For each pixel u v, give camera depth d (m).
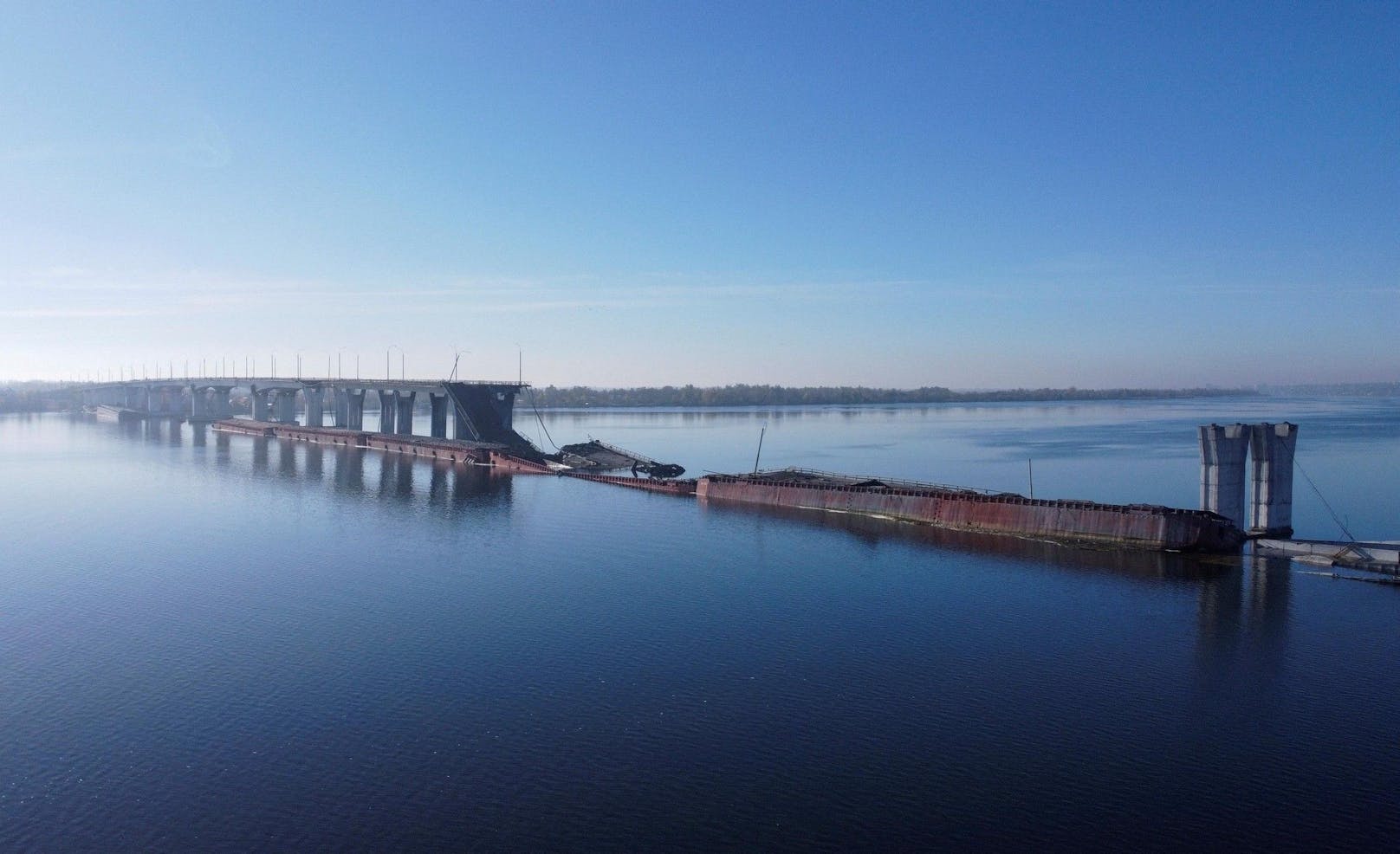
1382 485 98.00
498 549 64.12
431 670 38.88
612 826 26.38
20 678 37.84
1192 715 34.03
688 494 93.06
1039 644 42.03
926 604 48.84
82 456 132.62
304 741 31.92
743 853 25.03
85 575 55.97
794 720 33.66
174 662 39.84
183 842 25.66
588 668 39.09
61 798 28.06
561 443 174.75
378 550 63.84
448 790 28.48
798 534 69.38
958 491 75.56
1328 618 45.53
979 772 29.62
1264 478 62.47
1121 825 26.42
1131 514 61.97
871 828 26.27
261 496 91.12
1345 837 25.78
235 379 197.12
